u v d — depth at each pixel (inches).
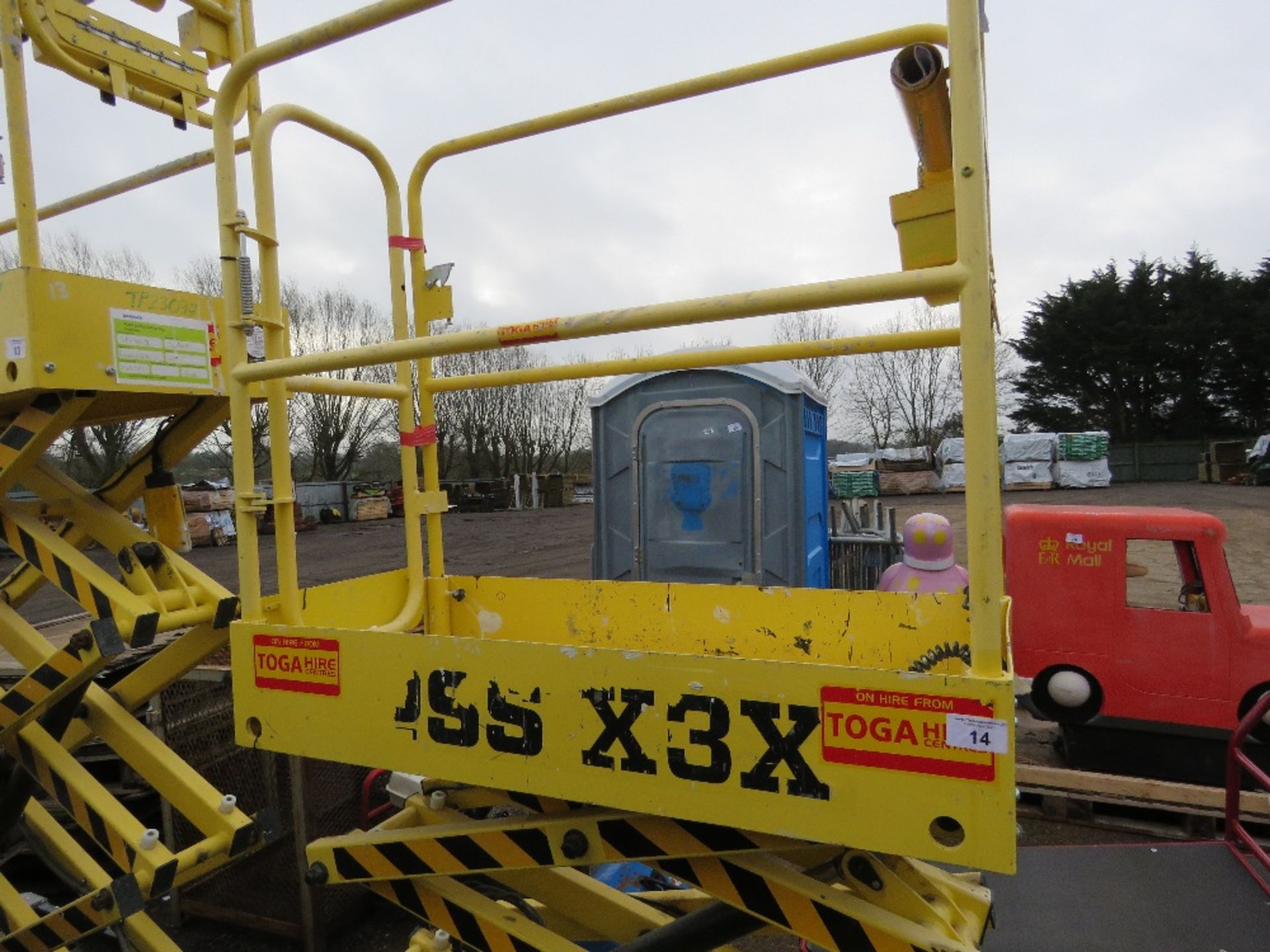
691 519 223.6
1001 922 111.7
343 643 67.9
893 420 1616.6
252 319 76.7
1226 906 113.9
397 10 63.8
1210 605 168.2
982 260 49.6
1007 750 46.1
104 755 146.6
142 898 80.4
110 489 105.3
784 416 213.8
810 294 52.6
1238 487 964.6
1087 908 114.6
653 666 55.7
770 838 58.1
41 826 102.0
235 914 132.7
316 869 78.2
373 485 1075.3
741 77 83.7
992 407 50.0
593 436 238.2
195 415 102.4
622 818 64.8
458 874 72.1
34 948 91.3
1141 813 169.9
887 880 64.1
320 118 88.2
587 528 802.2
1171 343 1330.0
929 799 48.1
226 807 88.0
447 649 63.2
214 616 89.0
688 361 90.1
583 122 92.2
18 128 85.1
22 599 102.4
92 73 100.1
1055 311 1457.9
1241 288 1359.5
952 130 50.4
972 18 49.7
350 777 137.3
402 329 103.3
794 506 213.5
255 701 72.8
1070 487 1005.2
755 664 52.6
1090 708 177.0
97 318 88.2
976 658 50.3
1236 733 129.3
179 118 112.5
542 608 102.3
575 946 71.7
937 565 190.2
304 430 1270.9
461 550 607.8
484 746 61.8
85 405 90.0
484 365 1219.2
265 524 666.2
